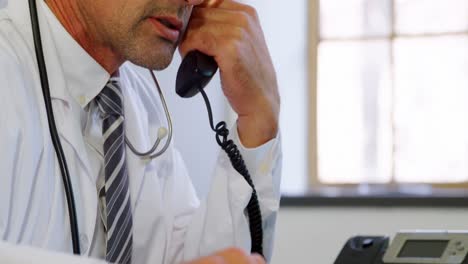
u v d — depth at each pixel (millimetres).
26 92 1323
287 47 3760
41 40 1401
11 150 1240
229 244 1556
